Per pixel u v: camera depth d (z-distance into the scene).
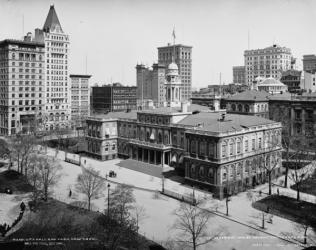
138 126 118.94
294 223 66.31
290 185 89.62
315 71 198.62
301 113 128.50
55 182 89.12
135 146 115.81
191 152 89.25
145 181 96.00
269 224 66.06
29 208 75.94
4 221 69.19
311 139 110.81
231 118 99.88
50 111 195.50
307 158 100.94
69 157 129.62
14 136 158.25
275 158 98.25
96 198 82.12
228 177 83.88
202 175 86.50
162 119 110.50
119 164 116.00
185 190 86.62
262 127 95.69
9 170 105.19
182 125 102.50
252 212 72.25
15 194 86.75
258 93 147.50
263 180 93.88
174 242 59.09
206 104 167.25
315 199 78.69
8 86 175.88
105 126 124.75
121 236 58.31
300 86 190.75
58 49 196.75
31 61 182.75
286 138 108.06
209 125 90.06
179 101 132.75
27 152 110.56
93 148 128.75
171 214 71.50
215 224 66.56
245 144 89.62
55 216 69.25
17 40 176.12
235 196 83.25
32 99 185.38
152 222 67.44
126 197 73.44
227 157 83.31
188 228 59.12
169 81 131.12
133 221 62.03
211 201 79.12
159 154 110.25
